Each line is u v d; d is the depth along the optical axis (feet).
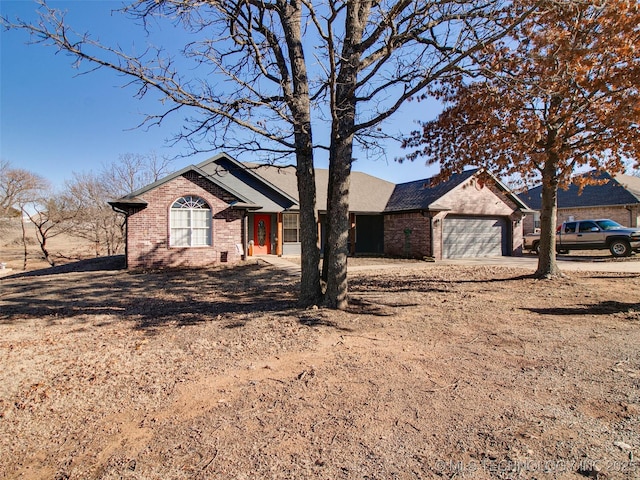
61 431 10.20
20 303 27.78
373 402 11.12
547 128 30.07
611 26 22.09
